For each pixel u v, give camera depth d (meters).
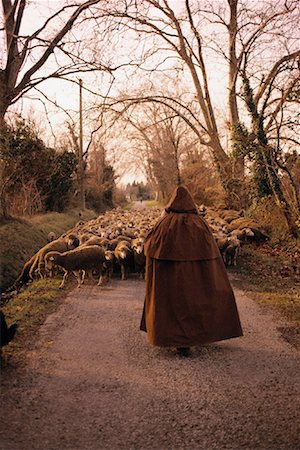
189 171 37.34
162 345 5.80
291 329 7.04
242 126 17.70
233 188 23.66
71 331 7.09
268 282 10.52
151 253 5.96
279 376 5.31
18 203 23.03
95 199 44.94
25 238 16.03
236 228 15.92
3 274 12.33
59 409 4.58
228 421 4.31
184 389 5.01
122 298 9.23
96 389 5.04
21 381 5.23
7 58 14.62
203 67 25.00
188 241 5.88
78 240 12.84
